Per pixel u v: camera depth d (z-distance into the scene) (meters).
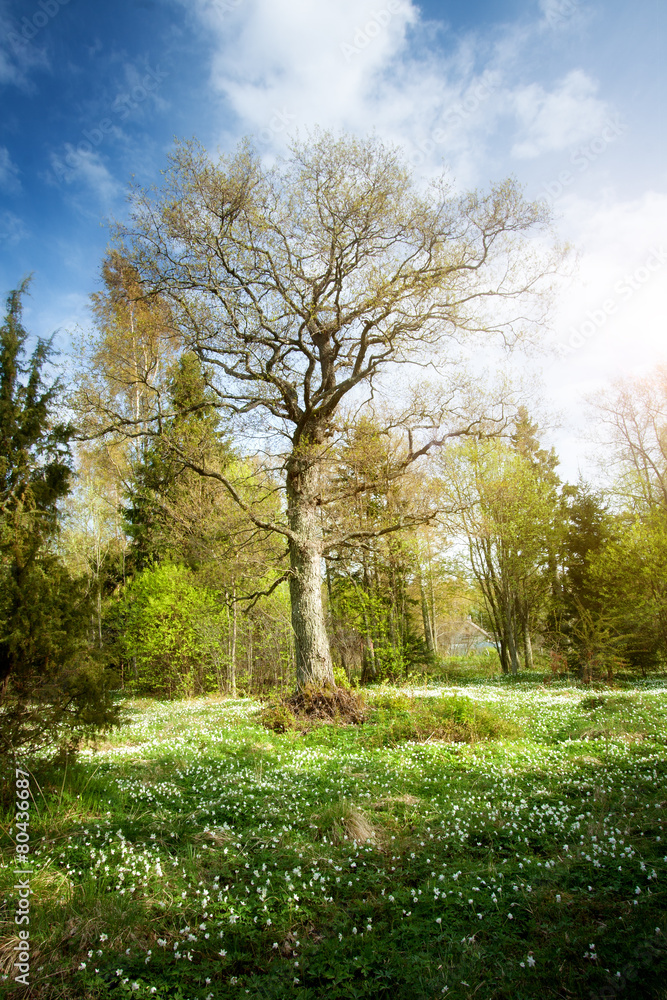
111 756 9.24
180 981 3.43
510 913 3.99
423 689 18.80
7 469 6.43
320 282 14.62
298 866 4.88
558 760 8.33
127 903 4.19
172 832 5.72
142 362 14.02
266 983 3.42
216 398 13.81
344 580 23.52
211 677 22.58
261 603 22.00
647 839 4.95
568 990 3.18
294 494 14.70
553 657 23.30
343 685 14.75
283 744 10.62
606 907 3.95
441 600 32.91
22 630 5.97
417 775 7.85
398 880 4.65
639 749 8.45
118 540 27.42
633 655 20.38
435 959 3.56
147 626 22.38
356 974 3.52
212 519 14.80
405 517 14.67
